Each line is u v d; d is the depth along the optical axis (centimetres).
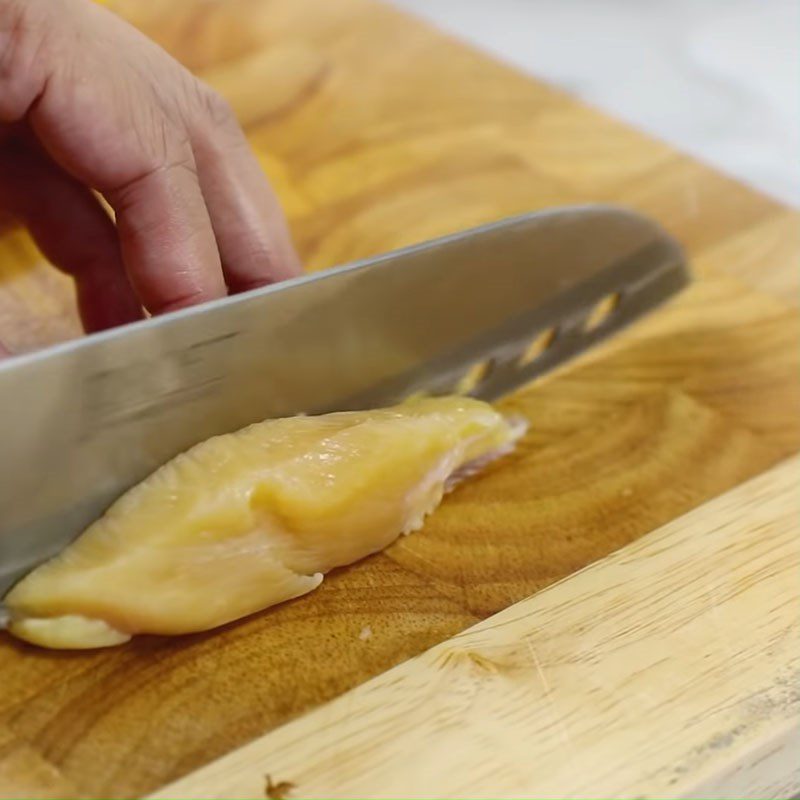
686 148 59
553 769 38
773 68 65
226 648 40
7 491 39
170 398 40
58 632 39
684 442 45
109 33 44
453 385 45
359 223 52
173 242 44
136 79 44
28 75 43
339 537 41
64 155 44
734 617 41
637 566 42
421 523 43
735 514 43
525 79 59
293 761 38
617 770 38
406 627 41
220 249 46
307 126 56
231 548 40
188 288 44
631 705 39
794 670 40
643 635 40
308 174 54
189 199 44
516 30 68
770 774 39
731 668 40
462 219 53
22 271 49
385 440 42
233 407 41
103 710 39
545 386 47
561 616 41
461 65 60
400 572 42
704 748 38
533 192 54
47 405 39
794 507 44
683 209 54
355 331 43
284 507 40
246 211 46
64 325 48
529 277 45
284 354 42
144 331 40
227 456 41
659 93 63
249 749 38
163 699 39
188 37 60
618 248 47
